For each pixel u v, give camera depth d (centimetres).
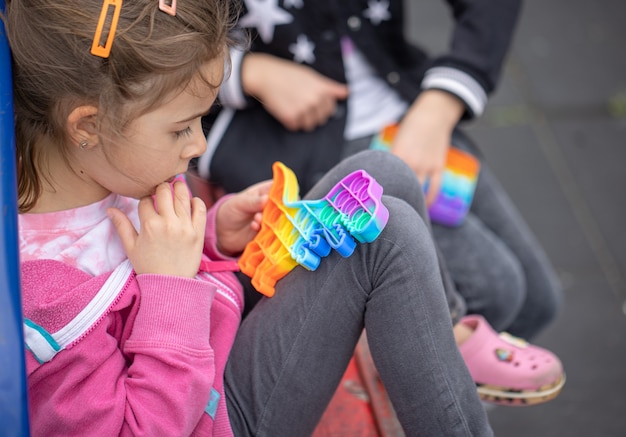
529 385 143
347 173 120
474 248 161
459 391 111
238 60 159
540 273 176
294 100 159
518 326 179
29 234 103
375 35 168
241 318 128
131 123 96
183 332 100
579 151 271
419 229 109
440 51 296
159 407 98
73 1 92
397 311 108
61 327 98
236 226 126
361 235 103
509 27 168
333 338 112
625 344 220
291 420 115
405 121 162
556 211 254
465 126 278
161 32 94
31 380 98
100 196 107
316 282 111
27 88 96
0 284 81
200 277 114
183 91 97
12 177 86
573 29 311
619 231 249
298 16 160
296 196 116
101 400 97
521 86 290
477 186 174
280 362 113
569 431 199
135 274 105
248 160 162
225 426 110
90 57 92
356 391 146
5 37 94
